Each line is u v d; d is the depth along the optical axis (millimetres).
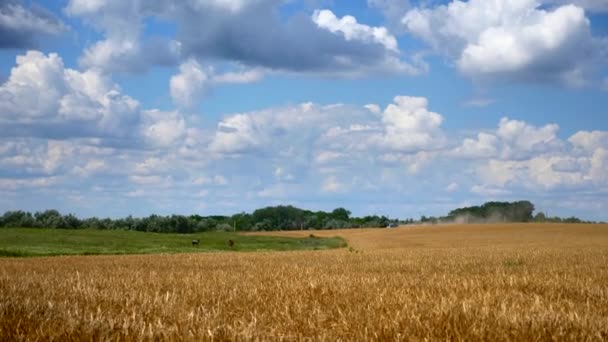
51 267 30062
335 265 30750
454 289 14828
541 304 11188
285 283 17109
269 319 10227
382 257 40062
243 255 48375
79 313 9398
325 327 9383
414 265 29766
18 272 25078
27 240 76500
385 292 13953
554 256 36781
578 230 105938
